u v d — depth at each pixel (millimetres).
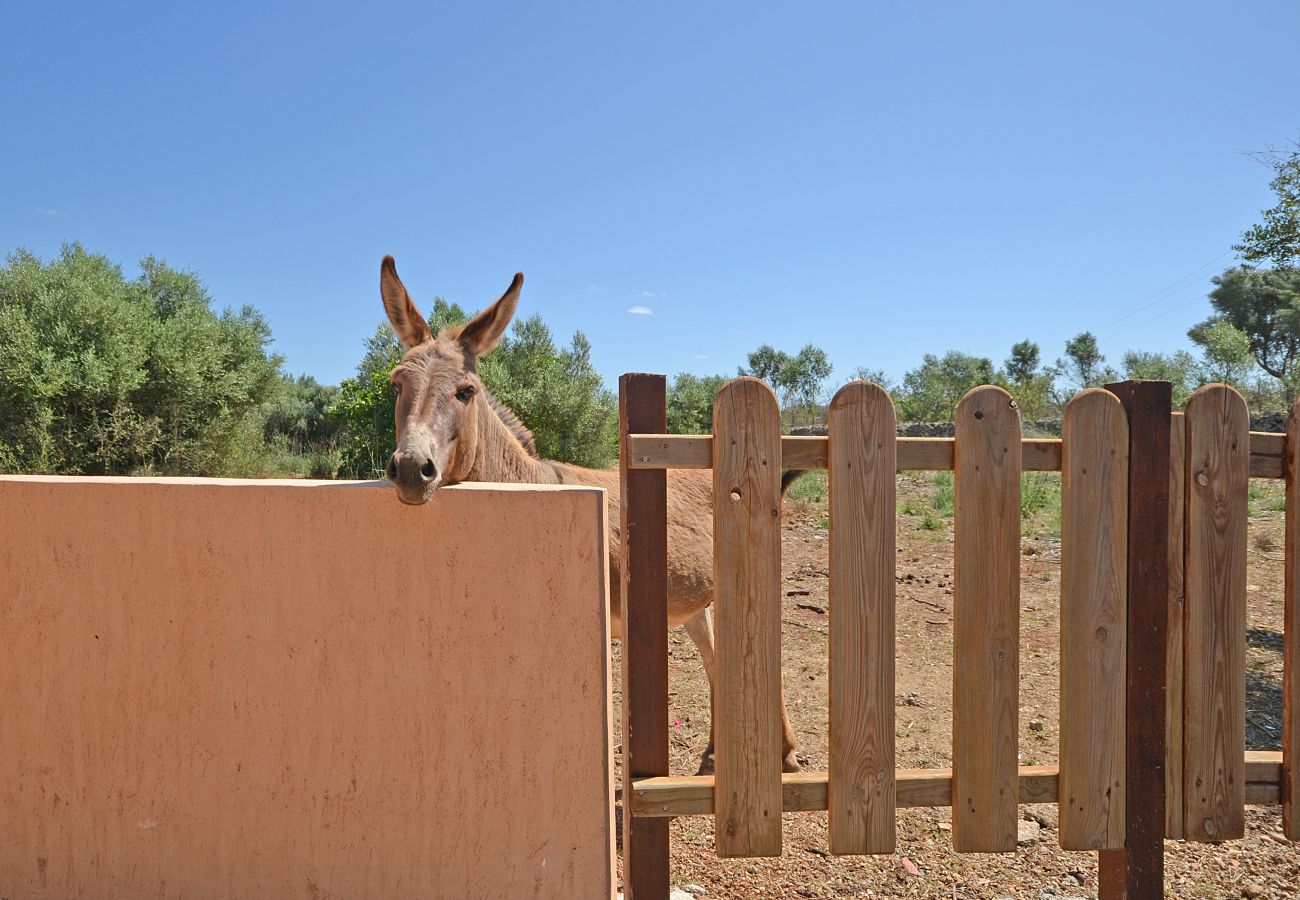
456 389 2961
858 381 2309
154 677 2482
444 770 2350
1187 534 2475
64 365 9930
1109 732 2434
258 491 2371
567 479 3924
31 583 2537
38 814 2607
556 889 2328
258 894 2475
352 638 2357
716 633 2309
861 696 2350
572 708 2285
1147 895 2471
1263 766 2555
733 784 2328
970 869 3119
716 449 2281
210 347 11602
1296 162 8680
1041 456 2436
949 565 8203
